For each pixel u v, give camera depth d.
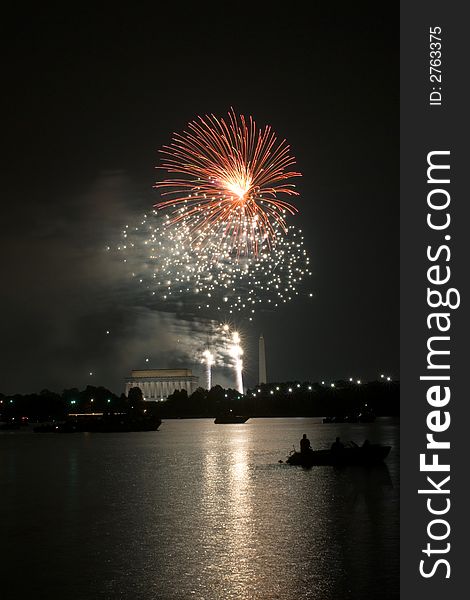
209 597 41.75
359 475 92.94
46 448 174.88
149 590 43.31
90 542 56.19
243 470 103.50
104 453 150.12
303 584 43.59
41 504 75.75
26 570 48.47
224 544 53.88
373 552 50.59
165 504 73.50
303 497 74.88
